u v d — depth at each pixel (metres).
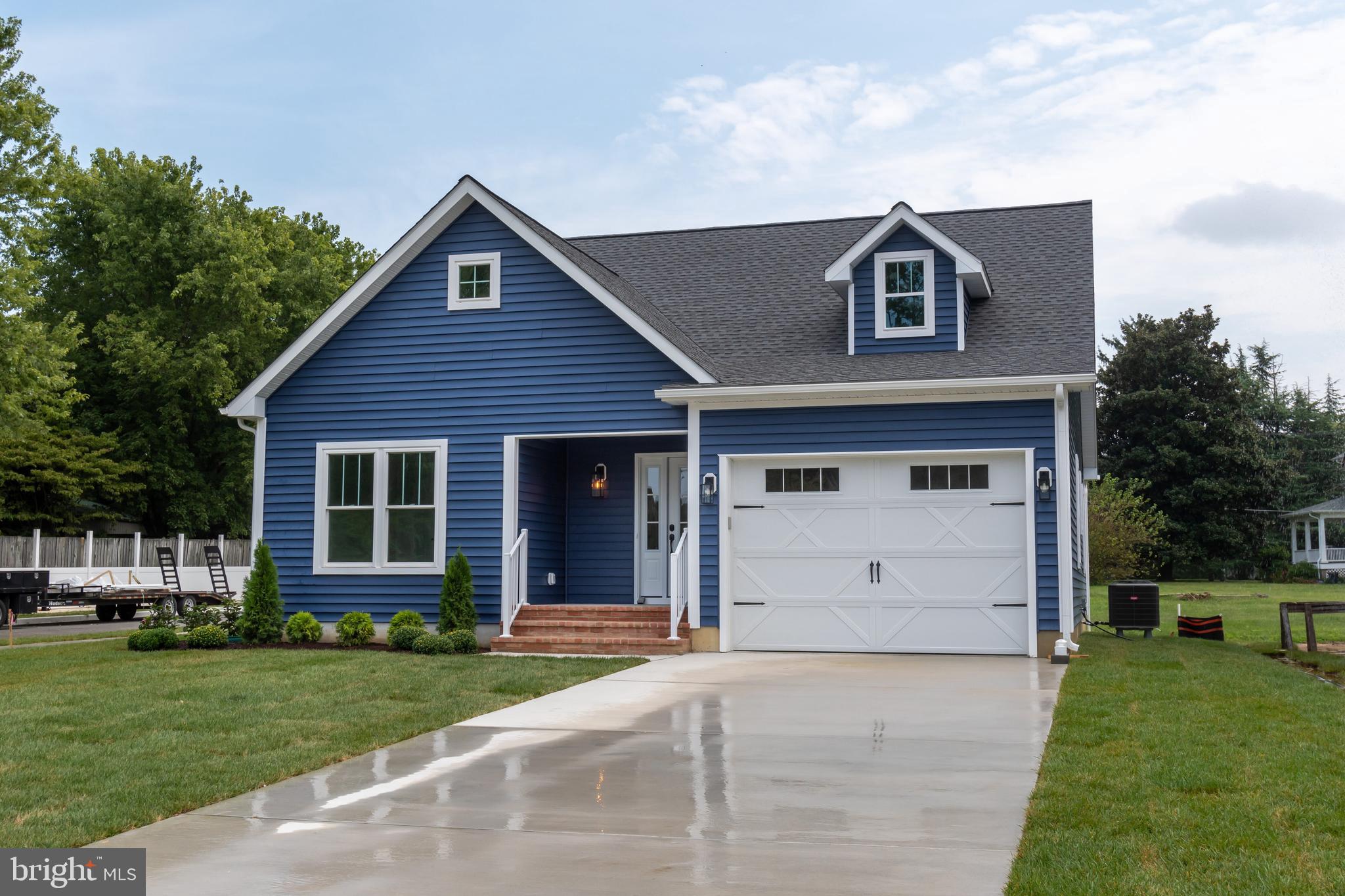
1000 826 6.41
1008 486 15.04
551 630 16.31
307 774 7.94
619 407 16.55
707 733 9.30
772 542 15.82
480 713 10.33
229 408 17.78
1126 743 8.52
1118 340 55.78
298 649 16.19
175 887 5.46
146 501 44.28
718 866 5.71
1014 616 14.91
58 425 42.91
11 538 33.78
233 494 47.19
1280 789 6.98
